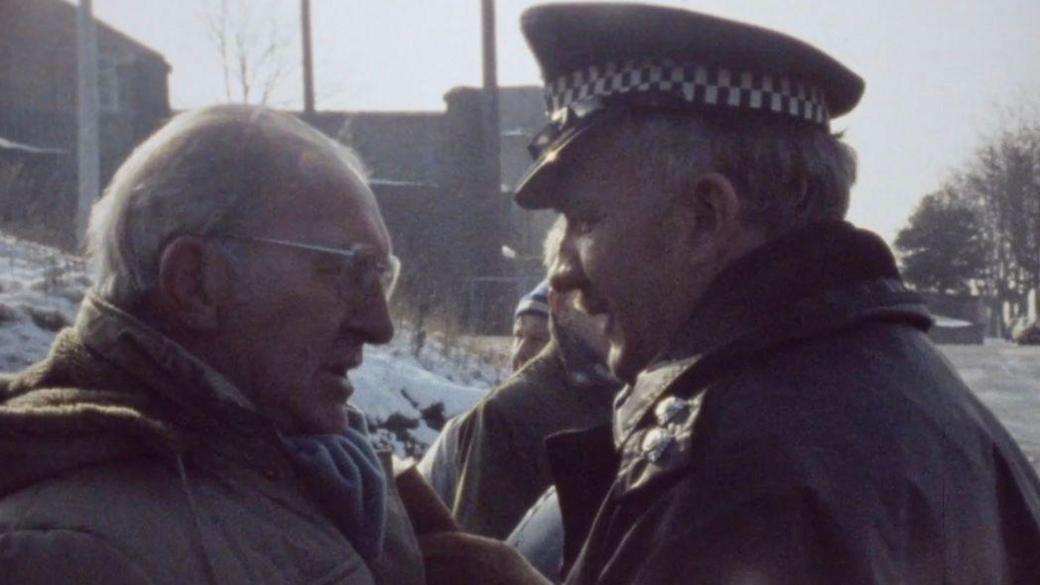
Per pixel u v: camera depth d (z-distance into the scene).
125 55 41.19
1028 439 15.40
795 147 2.29
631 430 2.25
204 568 1.95
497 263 35.31
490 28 37.25
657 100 2.29
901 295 2.30
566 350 3.88
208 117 2.15
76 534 1.90
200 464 2.04
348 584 2.08
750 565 2.02
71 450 1.96
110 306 2.11
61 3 44.59
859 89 2.37
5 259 10.92
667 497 2.13
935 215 71.88
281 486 2.11
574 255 2.39
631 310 2.33
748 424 2.11
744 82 2.28
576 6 2.31
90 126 17.55
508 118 58.84
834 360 2.17
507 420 3.90
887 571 2.00
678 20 2.25
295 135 2.18
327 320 2.15
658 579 2.07
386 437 10.27
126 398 2.04
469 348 13.13
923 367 2.23
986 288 73.25
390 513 2.37
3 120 42.12
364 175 2.27
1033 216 70.19
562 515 2.46
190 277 2.10
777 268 2.24
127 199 2.12
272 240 2.11
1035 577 2.26
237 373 2.13
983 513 2.16
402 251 28.88
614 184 2.32
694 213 2.29
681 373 2.21
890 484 2.05
